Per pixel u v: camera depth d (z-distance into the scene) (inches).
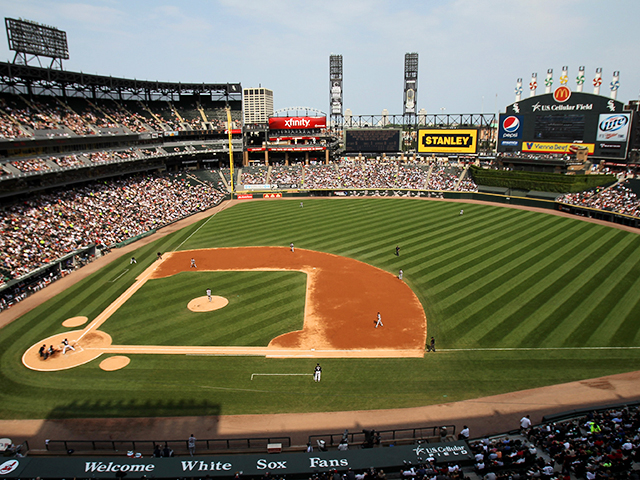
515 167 3730.3
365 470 790.5
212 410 1067.9
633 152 3277.6
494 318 1515.7
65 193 2783.0
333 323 1518.2
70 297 1775.3
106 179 3307.1
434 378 1197.1
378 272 1990.7
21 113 2881.4
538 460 800.9
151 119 4092.0
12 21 2888.8
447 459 811.4
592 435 846.5
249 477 778.8
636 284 1731.1
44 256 2015.3
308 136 4564.5
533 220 2829.7
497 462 794.8
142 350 1353.3
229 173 4362.7
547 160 3430.1
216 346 1373.0
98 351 1350.9
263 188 4114.2
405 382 1180.5
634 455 775.7
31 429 1005.2
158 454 874.8
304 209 3462.1
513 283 1791.3
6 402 1110.4
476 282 1822.1
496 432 973.8
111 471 786.2
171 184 3688.5
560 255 2107.5
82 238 2341.3
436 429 986.7
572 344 1339.8
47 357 1320.1
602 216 2787.9
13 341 1425.9
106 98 3880.4
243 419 1032.2
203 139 4500.5
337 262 2143.2
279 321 1536.7
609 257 2050.9
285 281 1909.4
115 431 994.1
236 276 1983.3
